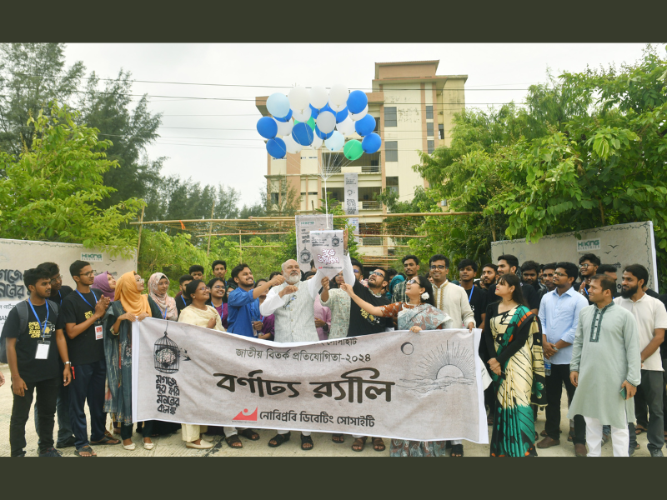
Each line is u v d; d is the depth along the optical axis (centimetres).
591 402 420
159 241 1497
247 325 527
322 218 899
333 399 464
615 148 636
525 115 1401
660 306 452
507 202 819
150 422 496
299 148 743
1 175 1279
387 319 499
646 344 455
